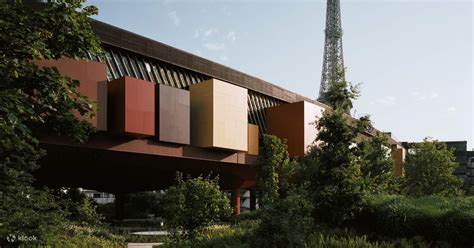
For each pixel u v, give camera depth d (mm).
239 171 46938
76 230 19000
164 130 34406
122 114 31047
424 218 12648
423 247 11625
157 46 38438
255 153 45250
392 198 14766
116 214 70188
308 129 47406
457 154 147125
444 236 12008
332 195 15492
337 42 147875
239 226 19938
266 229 13484
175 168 42938
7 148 9102
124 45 35375
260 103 50906
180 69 41250
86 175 50375
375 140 29266
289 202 13922
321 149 17375
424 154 42125
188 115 37031
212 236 16547
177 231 16734
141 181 58781
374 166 27406
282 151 38906
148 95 32844
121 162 37031
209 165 42562
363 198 15109
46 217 11875
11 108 8133
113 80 32031
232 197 50344
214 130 38625
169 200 17062
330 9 151625
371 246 11820
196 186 16781
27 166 10938
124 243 21625
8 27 8867
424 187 41219
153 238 26422
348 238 13086
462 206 12523
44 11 9992
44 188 12359
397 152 78938
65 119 10289
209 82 39250
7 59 8734
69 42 10305
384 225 13594
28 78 9516
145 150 33906
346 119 17188
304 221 13781
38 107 9828
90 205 24234
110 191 69625
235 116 41344
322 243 12531
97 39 10703
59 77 9766
